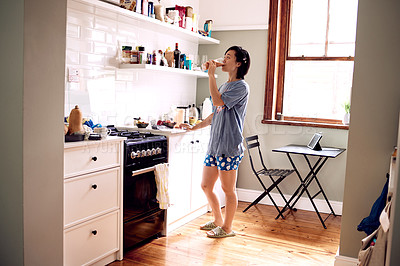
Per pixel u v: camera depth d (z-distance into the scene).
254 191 4.88
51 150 2.16
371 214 2.46
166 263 2.96
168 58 4.04
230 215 3.56
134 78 3.88
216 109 3.47
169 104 4.48
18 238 2.05
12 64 1.99
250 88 4.84
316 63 4.59
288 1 4.63
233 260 3.05
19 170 2.02
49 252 2.20
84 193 2.61
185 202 3.82
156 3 4.07
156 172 3.29
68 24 3.08
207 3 5.00
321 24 4.56
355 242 2.78
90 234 2.69
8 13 1.98
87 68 3.30
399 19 2.57
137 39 3.88
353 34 4.43
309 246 3.41
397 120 2.62
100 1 3.08
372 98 2.67
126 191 3.03
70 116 2.67
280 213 4.21
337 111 4.54
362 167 2.73
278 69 4.76
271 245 3.41
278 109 4.79
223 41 4.95
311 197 4.43
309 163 4.16
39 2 2.02
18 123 2.00
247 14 4.78
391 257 1.59
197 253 3.17
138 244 3.34
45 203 2.15
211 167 3.57
